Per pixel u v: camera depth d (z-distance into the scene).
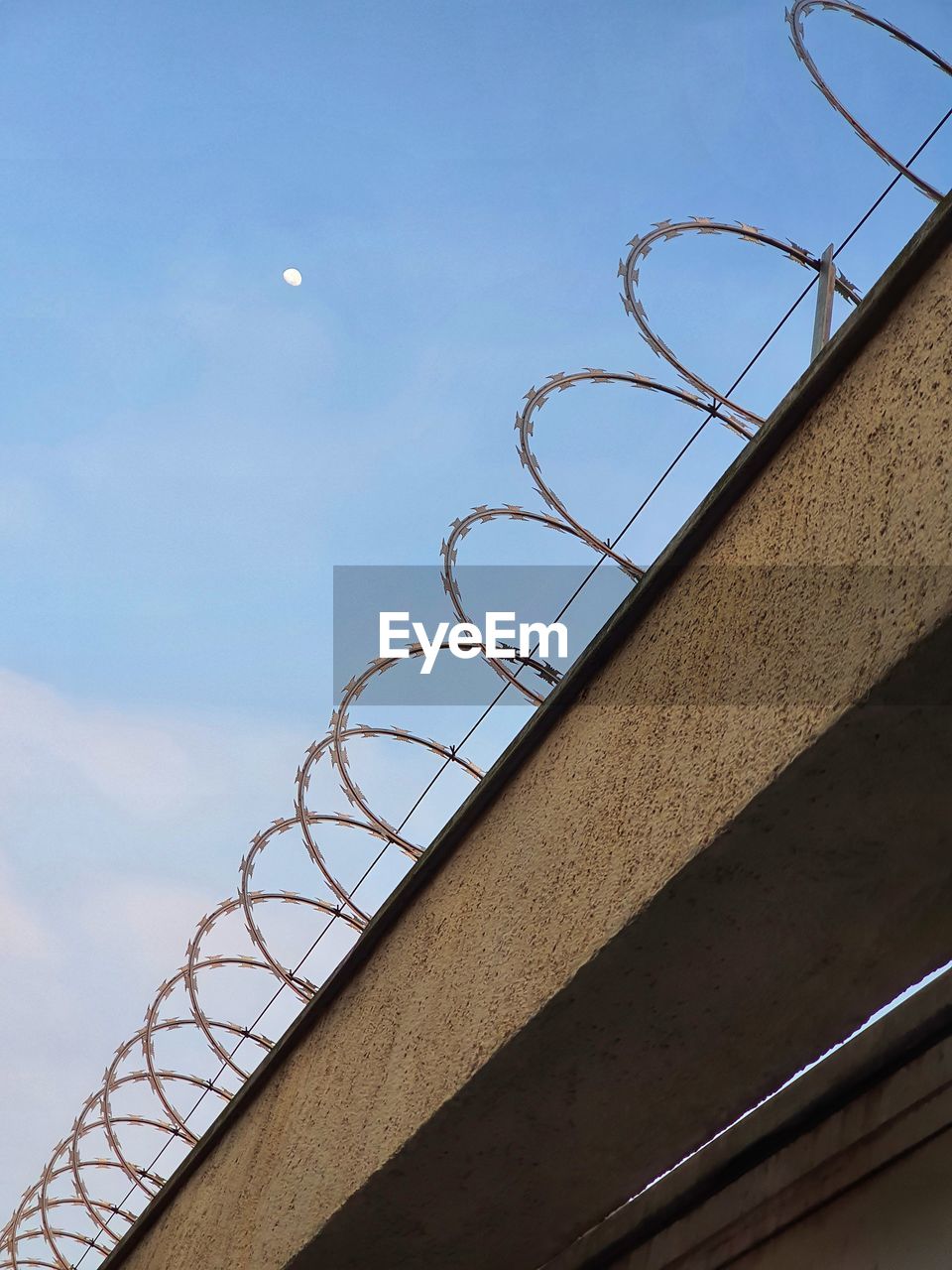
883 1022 1.98
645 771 1.85
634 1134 2.07
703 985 1.77
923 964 1.72
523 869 2.14
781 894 1.64
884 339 1.60
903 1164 1.89
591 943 1.79
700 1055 1.89
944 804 1.50
